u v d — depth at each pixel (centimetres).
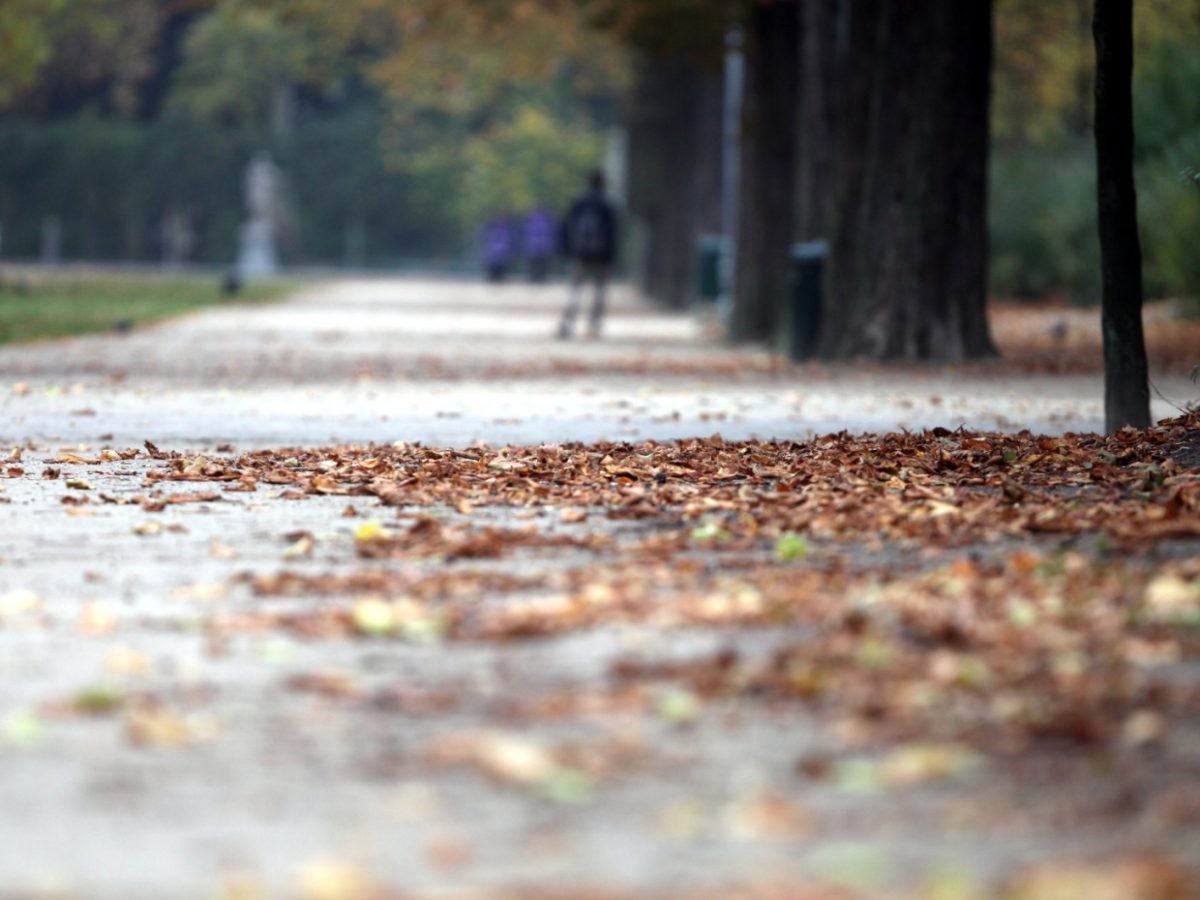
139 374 2661
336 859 567
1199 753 662
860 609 879
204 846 581
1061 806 612
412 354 3266
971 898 529
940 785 635
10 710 730
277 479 1426
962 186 2964
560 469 1466
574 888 543
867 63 3041
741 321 3897
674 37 3950
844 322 3052
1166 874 538
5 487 1384
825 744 681
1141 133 4172
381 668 795
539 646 833
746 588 941
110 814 612
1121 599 889
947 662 760
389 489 1349
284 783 641
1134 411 1700
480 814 611
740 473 1436
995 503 1236
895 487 1340
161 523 1194
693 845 580
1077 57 5162
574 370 2855
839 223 3055
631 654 814
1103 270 1703
